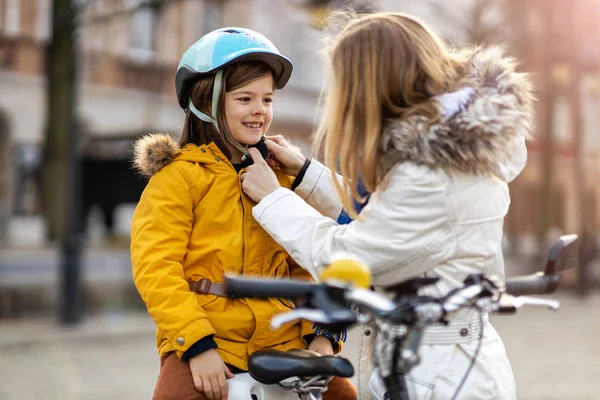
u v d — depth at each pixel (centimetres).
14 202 1889
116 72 2072
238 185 304
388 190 259
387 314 220
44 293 1263
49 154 1467
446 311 227
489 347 265
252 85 307
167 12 2156
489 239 264
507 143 253
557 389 788
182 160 304
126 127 2081
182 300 282
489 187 264
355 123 267
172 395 284
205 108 314
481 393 257
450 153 248
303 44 2395
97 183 1630
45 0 1941
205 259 297
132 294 1360
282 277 308
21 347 1030
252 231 301
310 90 2453
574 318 1502
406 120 256
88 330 1149
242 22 2295
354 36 269
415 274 260
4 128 1903
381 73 262
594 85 2888
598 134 3312
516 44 1858
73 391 766
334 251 266
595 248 2073
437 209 254
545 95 2233
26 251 1294
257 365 261
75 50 1434
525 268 2047
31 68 1931
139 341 1101
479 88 257
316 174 326
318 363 258
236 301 296
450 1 1956
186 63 313
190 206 298
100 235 1692
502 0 1909
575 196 3216
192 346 279
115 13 1447
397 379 235
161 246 289
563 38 2059
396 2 1864
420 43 264
